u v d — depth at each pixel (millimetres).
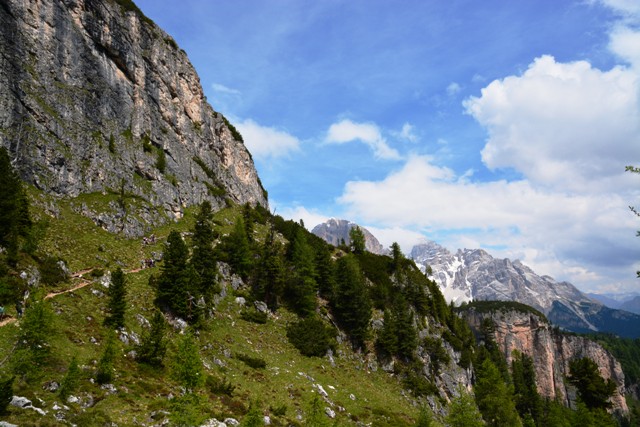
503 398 72438
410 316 92125
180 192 105312
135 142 98562
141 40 112312
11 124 70500
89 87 90938
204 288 67125
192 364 32344
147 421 33719
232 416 39875
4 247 50125
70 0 90750
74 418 29844
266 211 144125
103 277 58594
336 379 66062
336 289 87688
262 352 63938
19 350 32656
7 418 26172
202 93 141375
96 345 43844
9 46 75250
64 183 75938
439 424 70562
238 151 155750
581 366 74062
